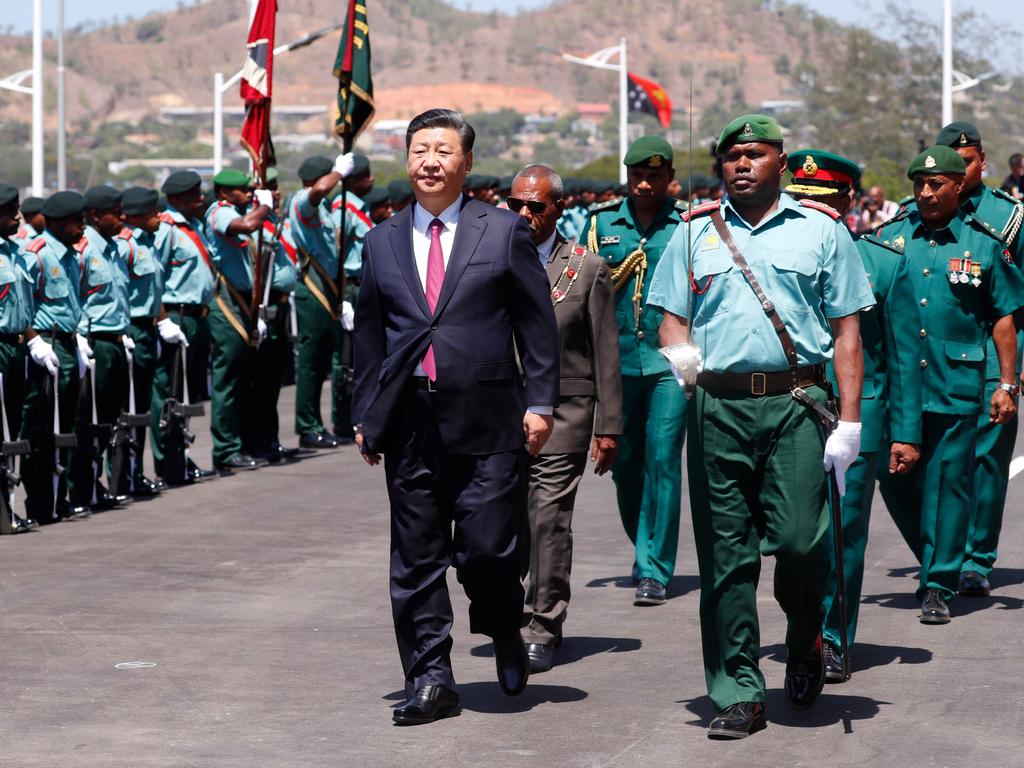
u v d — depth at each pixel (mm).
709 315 6027
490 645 7492
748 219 6059
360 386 6309
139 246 11633
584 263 7355
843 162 7488
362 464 13328
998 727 6039
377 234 6328
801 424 5969
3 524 10211
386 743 5918
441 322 6180
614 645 7438
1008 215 8180
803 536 5961
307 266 14117
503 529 6219
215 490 11953
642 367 8422
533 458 7203
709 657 6082
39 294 10664
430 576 6277
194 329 12289
